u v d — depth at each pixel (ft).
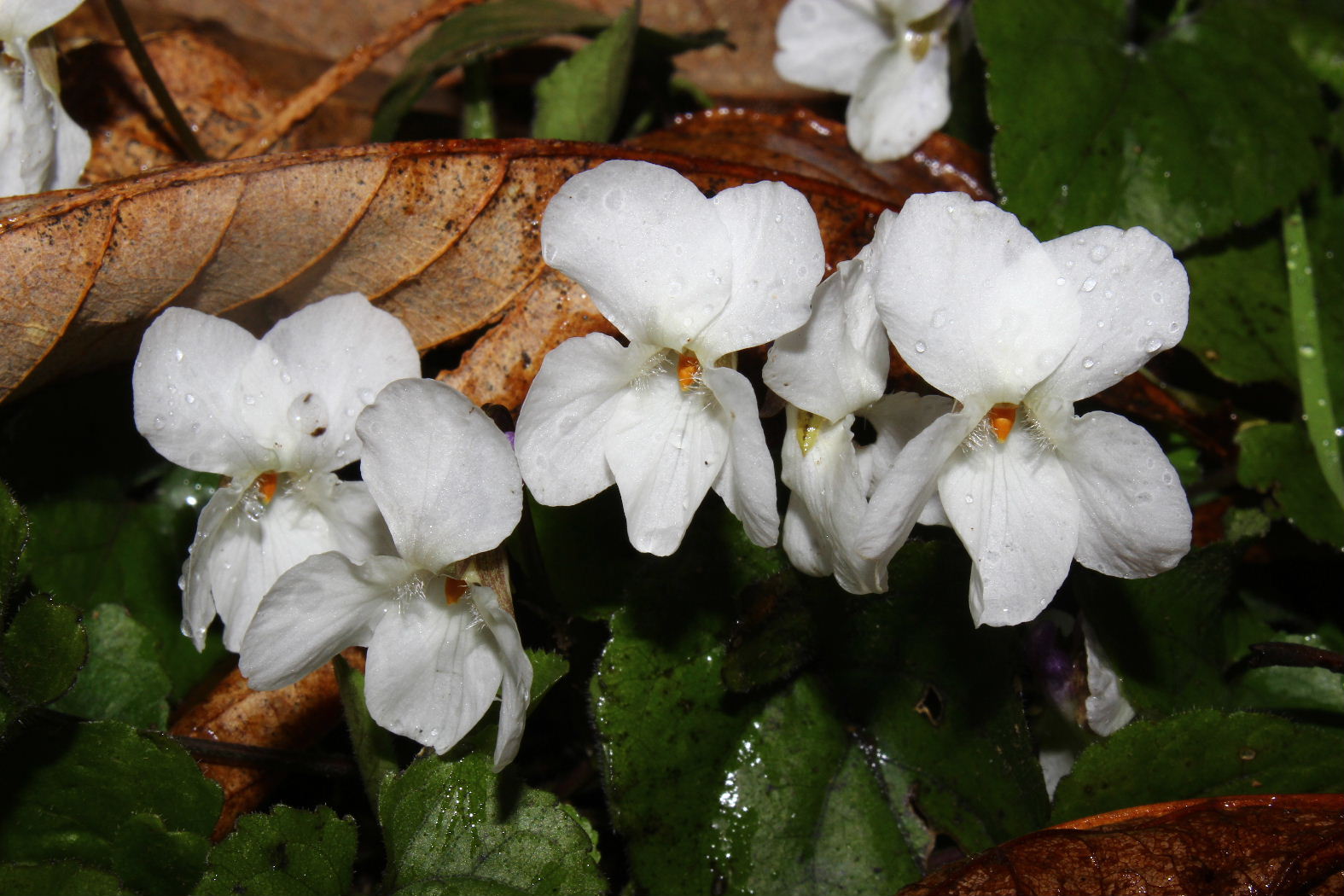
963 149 0.71
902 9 0.69
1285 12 0.71
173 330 0.58
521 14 0.71
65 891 0.58
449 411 0.55
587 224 0.56
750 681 0.60
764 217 0.56
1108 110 0.69
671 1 0.85
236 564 0.60
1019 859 0.58
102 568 0.65
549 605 0.62
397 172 0.62
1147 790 0.60
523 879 0.58
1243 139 0.69
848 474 0.56
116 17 0.67
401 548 0.56
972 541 0.57
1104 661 0.61
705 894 0.61
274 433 0.59
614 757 0.60
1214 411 0.69
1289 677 0.65
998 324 0.56
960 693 0.62
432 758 0.59
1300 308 0.69
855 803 0.62
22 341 0.61
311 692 0.63
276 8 0.78
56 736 0.59
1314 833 0.58
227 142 0.71
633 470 0.57
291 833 0.58
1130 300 0.56
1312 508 0.67
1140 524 0.57
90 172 0.70
